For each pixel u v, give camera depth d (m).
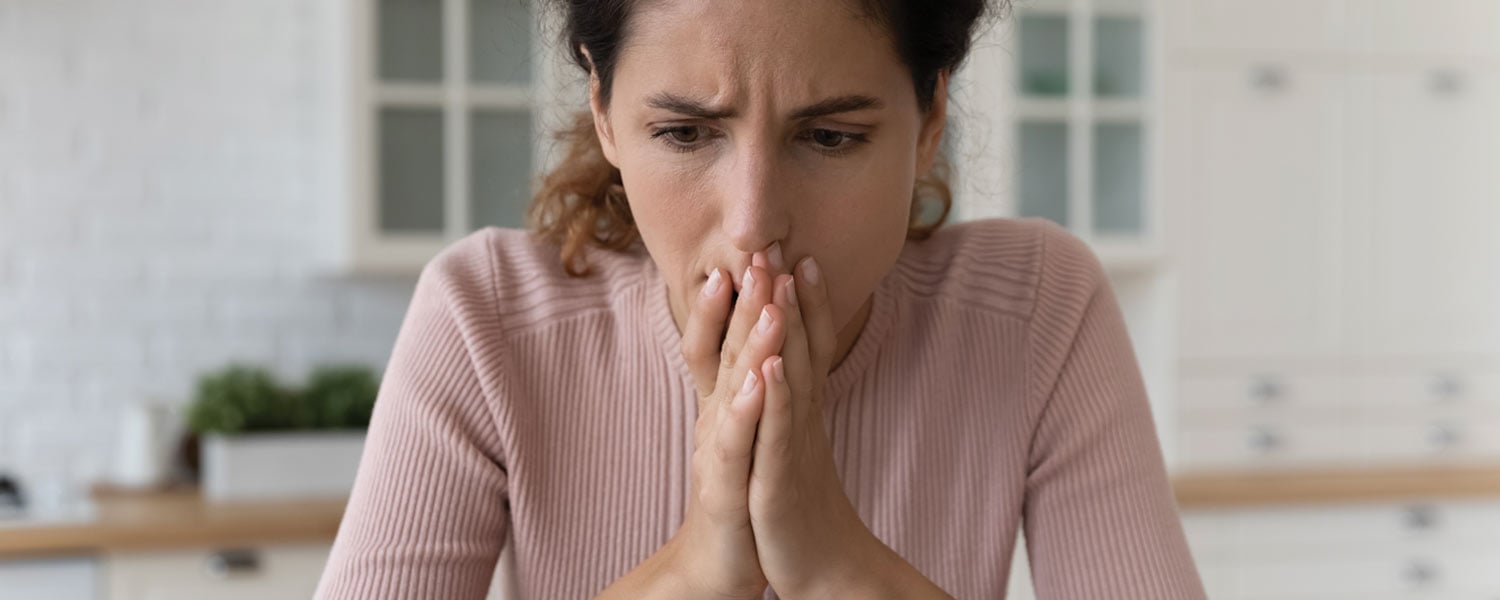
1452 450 3.19
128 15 2.94
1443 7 3.14
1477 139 3.17
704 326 0.84
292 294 3.02
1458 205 3.16
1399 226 3.14
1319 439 3.12
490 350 1.01
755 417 0.81
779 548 0.84
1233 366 3.08
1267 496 2.80
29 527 2.36
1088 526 1.01
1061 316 1.04
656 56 0.77
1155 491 1.02
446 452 0.99
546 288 1.04
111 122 2.94
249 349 3.01
